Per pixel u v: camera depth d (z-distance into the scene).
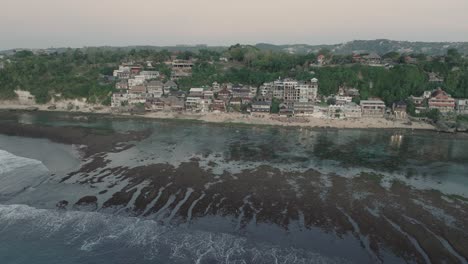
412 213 45.78
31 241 37.72
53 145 78.06
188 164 65.38
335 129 102.25
